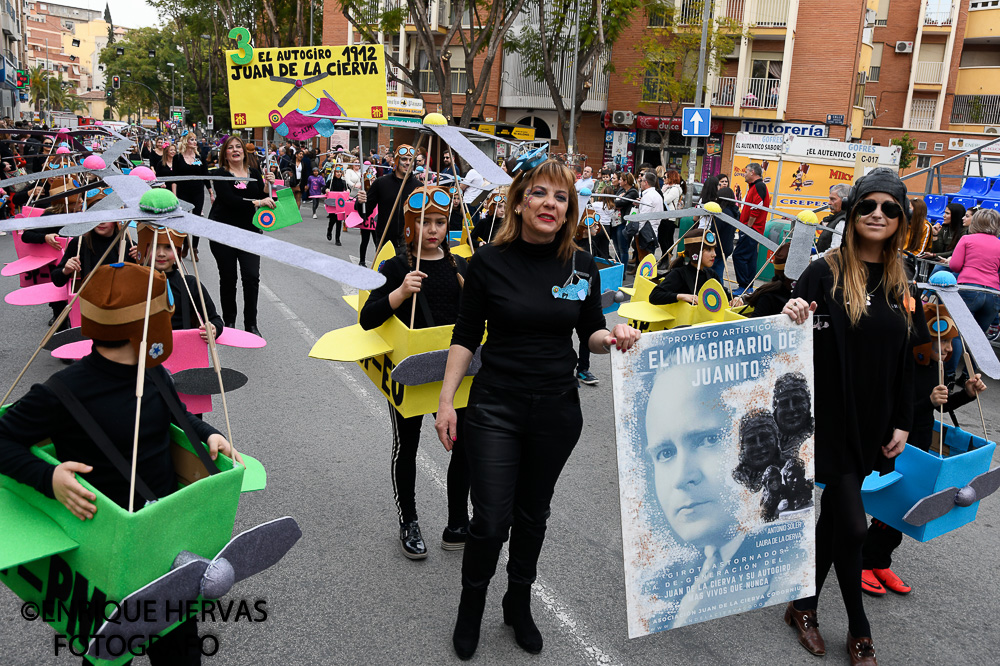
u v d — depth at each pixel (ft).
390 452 16.72
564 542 13.30
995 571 13.32
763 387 9.53
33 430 6.81
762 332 9.45
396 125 12.23
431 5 108.17
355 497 14.43
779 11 95.71
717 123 101.60
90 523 6.53
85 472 6.64
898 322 9.87
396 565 12.15
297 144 88.79
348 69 32.71
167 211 6.75
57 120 165.89
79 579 6.75
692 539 9.32
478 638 10.05
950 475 10.68
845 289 9.81
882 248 9.98
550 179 8.94
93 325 6.88
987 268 25.07
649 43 92.12
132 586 6.42
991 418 23.03
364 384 21.21
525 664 9.93
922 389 12.12
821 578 10.78
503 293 9.13
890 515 11.27
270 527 7.12
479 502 9.27
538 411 9.20
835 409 9.92
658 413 9.02
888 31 116.67
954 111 116.78
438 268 12.01
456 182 14.52
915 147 107.34
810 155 55.31
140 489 7.14
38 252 20.39
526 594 10.08
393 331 11.62
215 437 7.67
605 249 28.19
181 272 11.19
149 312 7.00
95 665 6.63
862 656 10.16
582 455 17.53
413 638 10.32
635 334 8.79
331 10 119.96
